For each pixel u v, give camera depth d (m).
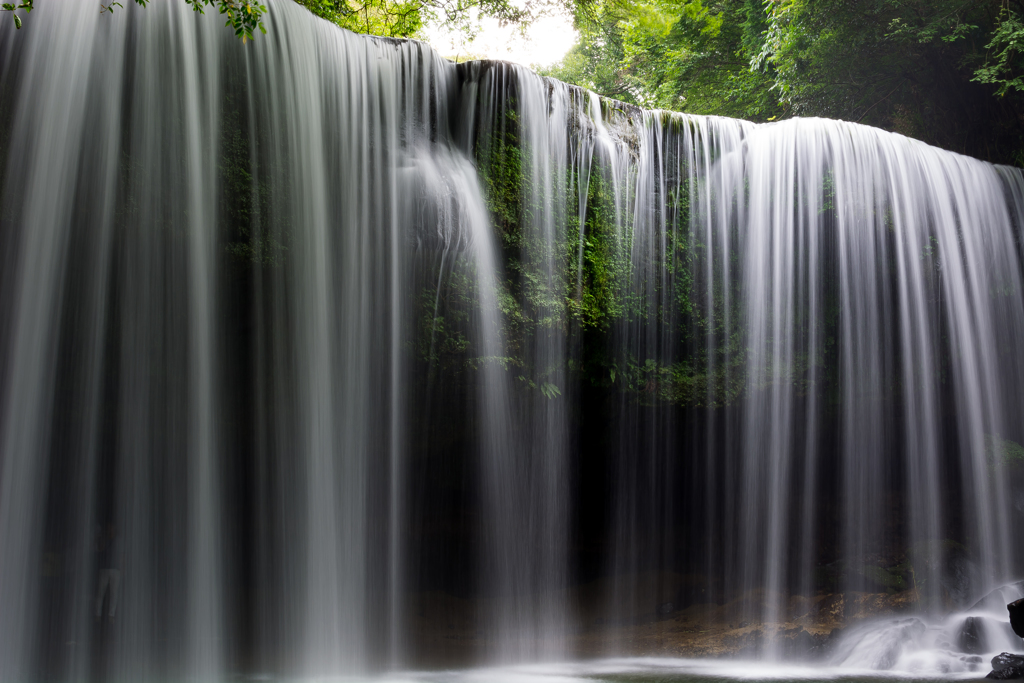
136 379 7.55
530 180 10.63
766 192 12.58
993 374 13.41
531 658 10.25
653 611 12.21
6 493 6.83
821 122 12.91
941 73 16.48
